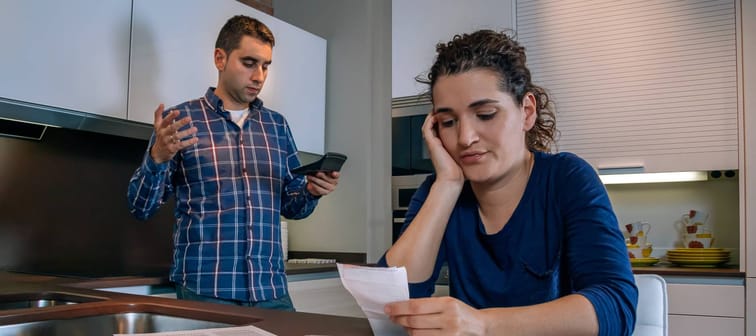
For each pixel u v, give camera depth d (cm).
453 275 109
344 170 334
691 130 280
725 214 304
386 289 77
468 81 96
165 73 244
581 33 304
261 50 207
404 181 328
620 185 326
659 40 288
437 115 102
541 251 100
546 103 113
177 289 201
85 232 247
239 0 323
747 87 269
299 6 352
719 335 259
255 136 212
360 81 331
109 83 223
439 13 326
